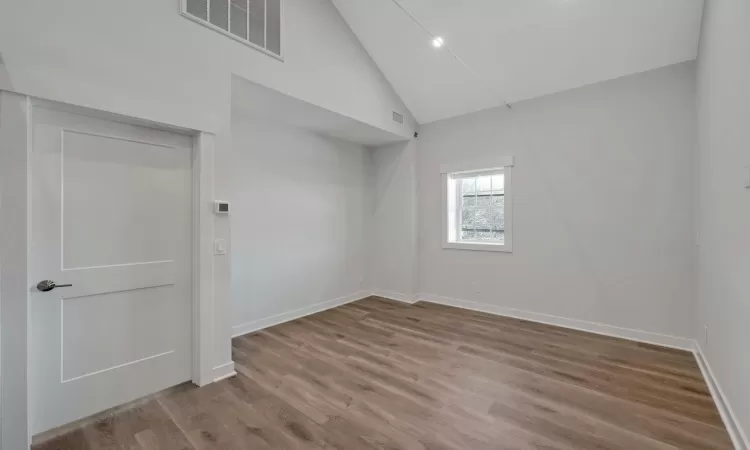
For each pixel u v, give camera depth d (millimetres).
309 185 4555
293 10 3348
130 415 2156
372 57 4309
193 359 2600
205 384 2559
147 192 2391
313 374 2729
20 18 1774
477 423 2047
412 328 3896
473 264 4676
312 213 4598
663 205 3326
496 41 3600
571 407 2219
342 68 3900
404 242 5191
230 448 1838
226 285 2711
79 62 1962
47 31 1857
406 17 3646
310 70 3510
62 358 2027
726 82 2045
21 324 1812
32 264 1911
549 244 4020
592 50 3400
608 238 3631
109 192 2217
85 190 2113
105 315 2203
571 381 2582
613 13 3039
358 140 5105
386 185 5402
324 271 4770
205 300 2572
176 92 2398
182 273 2572
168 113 2350
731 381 1961
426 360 2996
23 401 1812
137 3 2215
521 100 4199
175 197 2531
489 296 4531
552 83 3855
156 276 2432
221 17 2711
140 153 2355
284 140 4230
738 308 1836
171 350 2512
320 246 4711
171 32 2389
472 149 4641
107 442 1895
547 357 3045
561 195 3924
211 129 2609
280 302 4172
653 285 3385
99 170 2172
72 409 2061
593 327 3729
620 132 3545
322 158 4742
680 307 3250
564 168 3898
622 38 3209
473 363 2926
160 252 2455
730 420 1936
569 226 3877
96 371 2162
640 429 1977
